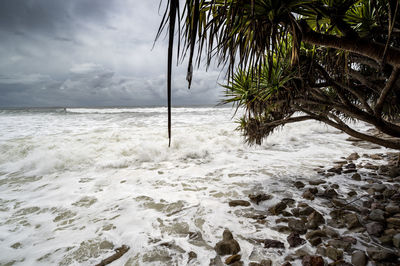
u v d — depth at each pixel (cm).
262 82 230
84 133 862
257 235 205
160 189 337
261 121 330
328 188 301
